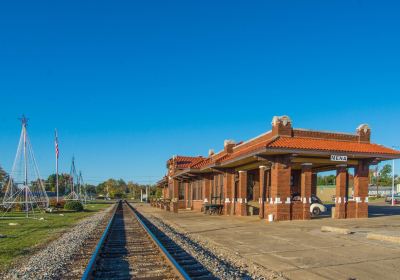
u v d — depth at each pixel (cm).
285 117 2414
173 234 1820
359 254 1177
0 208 3672
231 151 3195
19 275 948
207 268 996
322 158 2489
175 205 3888
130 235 1786
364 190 2567
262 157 2319
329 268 1002
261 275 949
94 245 1448
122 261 1093
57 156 5300
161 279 865
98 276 902
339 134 2569
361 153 2386
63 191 11769
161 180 6319
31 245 1464
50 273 959
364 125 2636
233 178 3141
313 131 2486
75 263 1088
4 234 1852
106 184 17225
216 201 3534
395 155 2469
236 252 1287
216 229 2033
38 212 3816
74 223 2539
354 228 1856
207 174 3788
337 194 2533
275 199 2312
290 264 1066
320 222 2206
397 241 1368
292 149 2195
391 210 3603
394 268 984
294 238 1571
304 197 2392
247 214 2972
